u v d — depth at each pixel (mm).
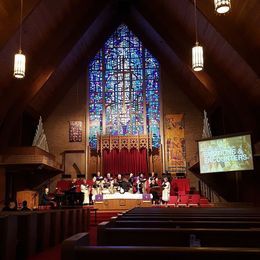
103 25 22312
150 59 23750
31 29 14656
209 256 2018
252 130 16219
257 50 13414
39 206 17406
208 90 17531
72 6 16250
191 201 17609
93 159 22375
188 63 17375
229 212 7465
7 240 4742
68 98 23266
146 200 17406
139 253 2057
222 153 16750
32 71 16531
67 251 2062
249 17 12469
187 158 22188
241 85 16125
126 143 22094
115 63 23750
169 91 23156
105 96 23297
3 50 13844
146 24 21234
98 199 17438
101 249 2078
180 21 16484
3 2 12164
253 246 3074
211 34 14898
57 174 22156
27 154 17391
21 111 17203
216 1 7652
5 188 17891
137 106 23062
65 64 20234
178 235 3127
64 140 22734
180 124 22656
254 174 16312
